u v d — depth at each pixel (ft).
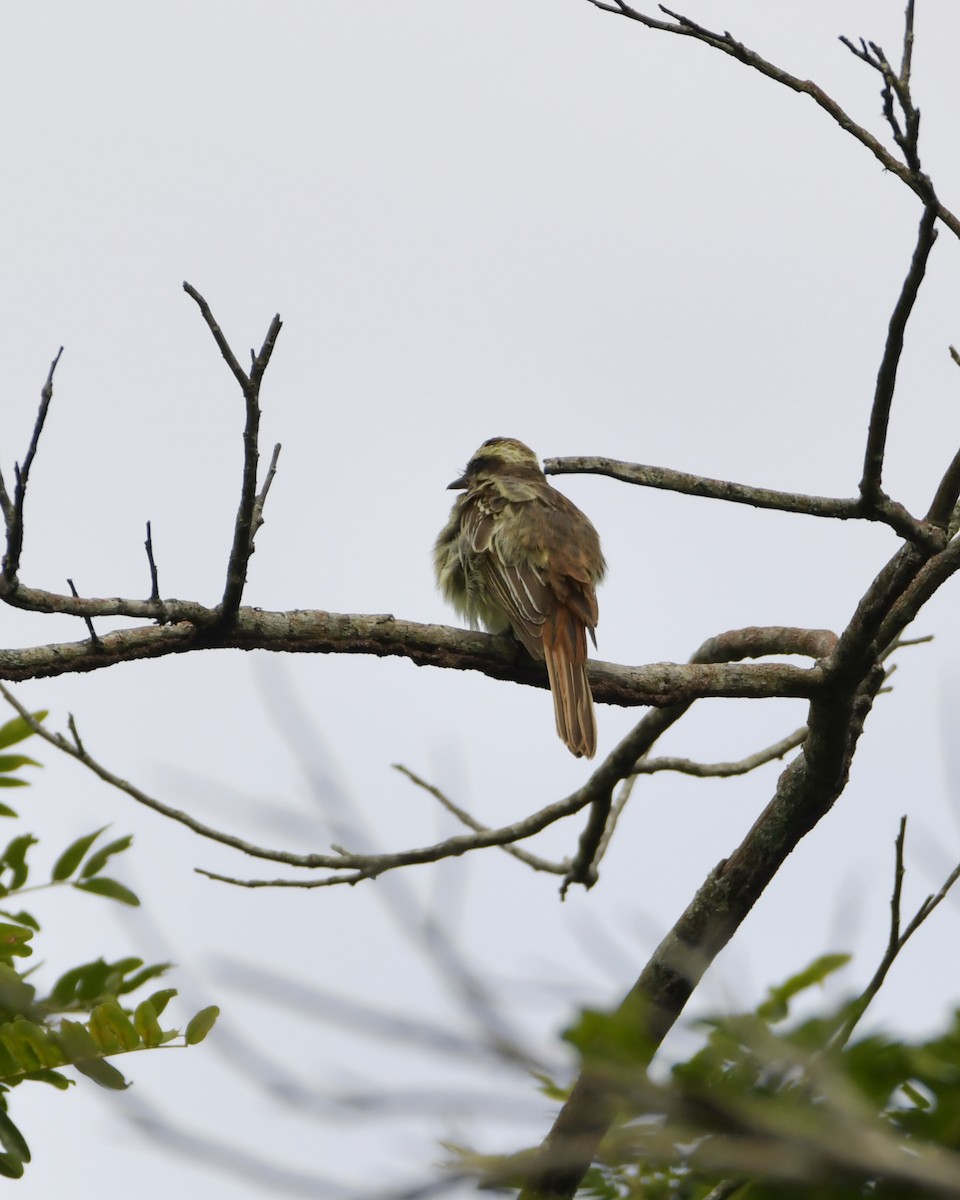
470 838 40.68
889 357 28.86
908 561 32.12
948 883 23.67
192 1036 25.93
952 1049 16.44
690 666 37.11
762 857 37.17
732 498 31.22
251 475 29.07
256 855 37.37
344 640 33.58
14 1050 25.53
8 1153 25.25
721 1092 14.73
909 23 27.37
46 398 27.25
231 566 30.01
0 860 29.45
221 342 27.91
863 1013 17.15
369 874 38.11
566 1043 15.07
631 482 30.99
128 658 30.22
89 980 27.89
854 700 36.27
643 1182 19.11
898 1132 16.12
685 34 29.07
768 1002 18.58
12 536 27.71
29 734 32.04
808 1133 14.08
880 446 30.12
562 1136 15.60
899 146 26.81
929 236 27.09
